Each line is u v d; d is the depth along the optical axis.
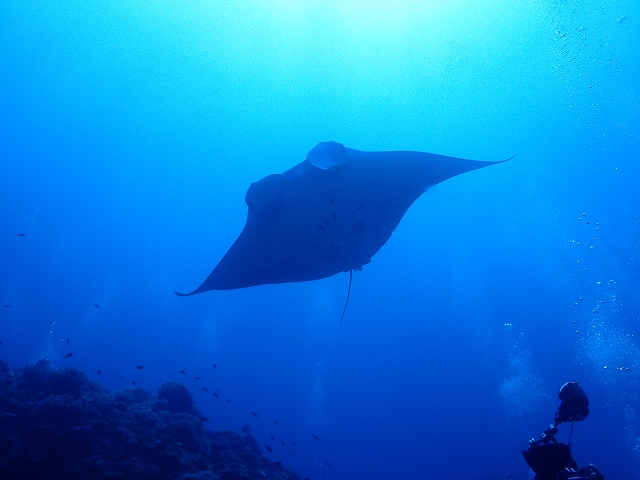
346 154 3.54
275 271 3.99
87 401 4.63
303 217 3.62
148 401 5.92
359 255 3.95
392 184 3.92
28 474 3.74
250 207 3.55
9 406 4.41
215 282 3.98
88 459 3.99
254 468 5.41
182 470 4.33
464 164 4.10
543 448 2.26
